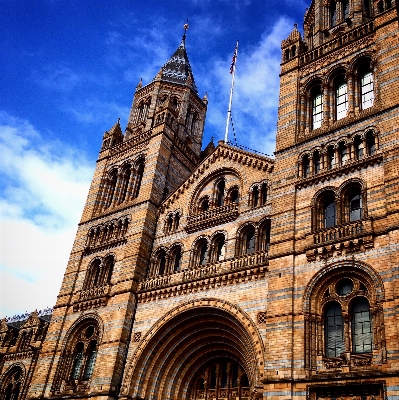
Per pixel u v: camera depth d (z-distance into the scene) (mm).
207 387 38531
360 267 29109
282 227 34500
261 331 32594
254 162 42375
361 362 26906
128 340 39812
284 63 43938
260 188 40688
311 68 41562
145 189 48219
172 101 59562
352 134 34844
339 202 32938
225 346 37906
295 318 30250
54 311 46688
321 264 30953
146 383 38031
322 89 39969
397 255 27547
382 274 27953
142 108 60688
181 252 42812
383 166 31562
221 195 44969
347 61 38969
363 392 25844
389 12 37125
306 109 40062
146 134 53750
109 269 46875
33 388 42688
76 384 40781
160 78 60562
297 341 29359
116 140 57844
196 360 39312
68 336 44000
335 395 26719
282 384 28375
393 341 25656
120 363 38594
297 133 38844
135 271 42688
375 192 31250
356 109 36625
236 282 36062
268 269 34062
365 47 38219
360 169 32969
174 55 65125
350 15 43125
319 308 30125
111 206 51406
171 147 52062
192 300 37844
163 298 40062
